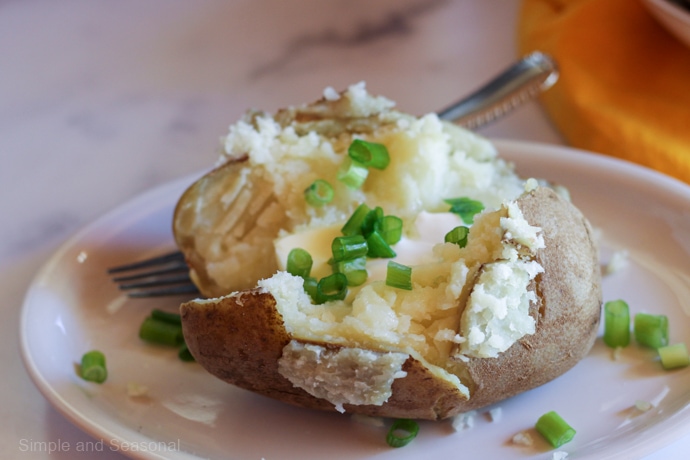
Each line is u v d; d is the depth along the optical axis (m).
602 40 0.54
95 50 0.68
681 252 0.43
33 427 0.40
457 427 0.37
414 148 0.41
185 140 0.57
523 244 0.36
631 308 0.42
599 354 0.40
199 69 0.64
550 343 0.37
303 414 0.39
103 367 0.40
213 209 0.42
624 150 0.50
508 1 0.68
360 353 0.35
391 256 0.38
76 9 0.75
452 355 0.36
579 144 0.52
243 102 0.59
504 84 0.49
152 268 0.46
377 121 0.42
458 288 0.36
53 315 0.43
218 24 0.70
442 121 0.42
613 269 0.43
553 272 0.36
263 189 0.42
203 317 0.37
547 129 0.54
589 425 0.37
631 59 0.53
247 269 0.42
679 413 0.36
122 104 0.60
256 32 0.68
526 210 0.37
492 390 0.37
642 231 0.45
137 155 0.56
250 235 0.42
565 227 0.37
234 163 0.42
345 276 0.38
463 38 0.63
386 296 0.37
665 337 0.40
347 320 0.36
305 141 0.42
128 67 0.65
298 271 0.38
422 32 0.65
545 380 0.38
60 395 0.38
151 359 0.42
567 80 0.52
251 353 0.36
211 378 0.41
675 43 0.54
